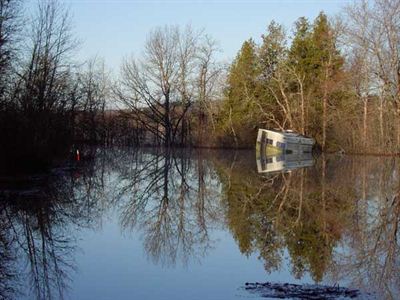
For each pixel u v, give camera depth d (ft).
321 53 192.24
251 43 215.10
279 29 201.57
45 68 90.22
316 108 185.88
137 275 31.68
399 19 147.84
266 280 30.14
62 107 101.65
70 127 114.93
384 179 89.66
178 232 45.52
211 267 33.40
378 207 58.65
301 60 196.54
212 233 44.91
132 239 42.68
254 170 110.32
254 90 206.90
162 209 59.16
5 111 79.15
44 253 37.70
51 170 95.09
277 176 96.07
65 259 35.96
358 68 160.35
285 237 42.86
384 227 46.96
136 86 216.13
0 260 35.81
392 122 157.07
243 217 52.85
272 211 56.29
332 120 180.55
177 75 217.97
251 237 42.98
